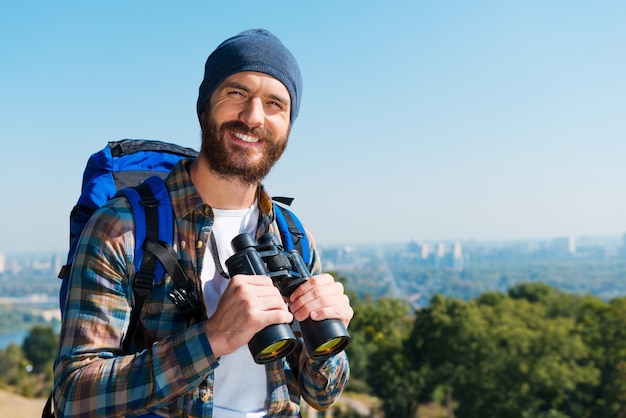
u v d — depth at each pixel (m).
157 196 2.00
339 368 2.21
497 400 49.19
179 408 1.89
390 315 77.12
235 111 2.04
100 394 1.70
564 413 52.81
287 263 1.99
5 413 41.88
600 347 52.62
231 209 2.16
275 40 2.14
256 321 1.70
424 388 61.88
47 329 108.06
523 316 55.69
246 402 2.00
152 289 1.92
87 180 2.56
